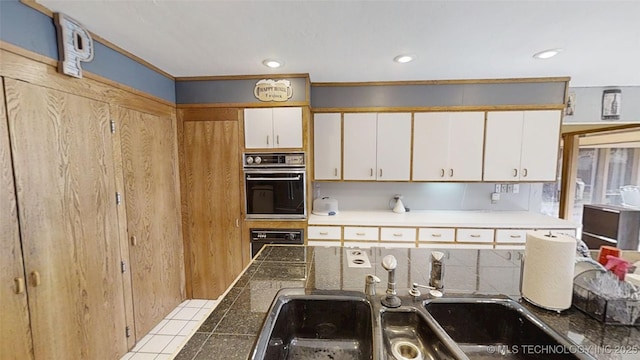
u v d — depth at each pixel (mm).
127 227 2092
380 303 1129
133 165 2154
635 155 4594
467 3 1484
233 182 2764
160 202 2486
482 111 2924
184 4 1474
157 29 1744
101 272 1854
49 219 1510
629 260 1438
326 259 1650
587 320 984
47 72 1500
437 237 2838
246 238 2805
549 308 1039
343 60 2311
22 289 1377
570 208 4043
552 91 2832
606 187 4820
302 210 2773
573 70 2562
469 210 3393
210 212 2805
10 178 1331
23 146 1385
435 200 3402
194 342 885
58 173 1560
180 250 2797
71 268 1638
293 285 1307
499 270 1467
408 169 3053
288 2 1464
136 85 2188
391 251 1795
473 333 1152
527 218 2977
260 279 1376
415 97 2971
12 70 1337
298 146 2711
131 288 2137
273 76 2658
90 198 1770
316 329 1201
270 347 954
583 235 4320
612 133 3699
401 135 3025
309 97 2787
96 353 1814
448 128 2973
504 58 2266
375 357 844
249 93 2684
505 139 2932
